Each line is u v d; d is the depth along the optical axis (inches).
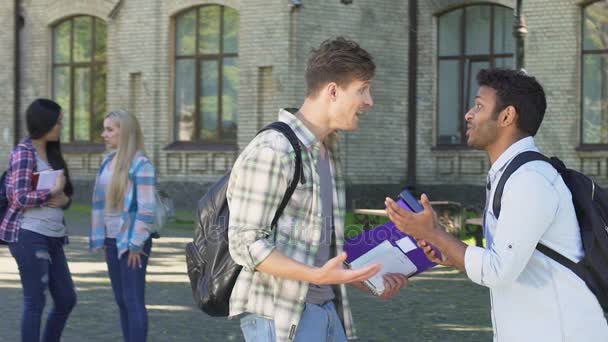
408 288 541.6
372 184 1039.6
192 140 1096.8
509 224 165.3
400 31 1051.9
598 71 947.3
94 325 422.0
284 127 180.9
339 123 183.3
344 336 195.6
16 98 1228.5
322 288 189.8
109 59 1150.3
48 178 310.0
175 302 485.1
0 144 1237.1
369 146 1038.4
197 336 398.3
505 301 171.3
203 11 1085.1
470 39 1051.3
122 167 320.2
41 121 313.9
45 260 309.7
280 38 1003.9
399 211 170.9
